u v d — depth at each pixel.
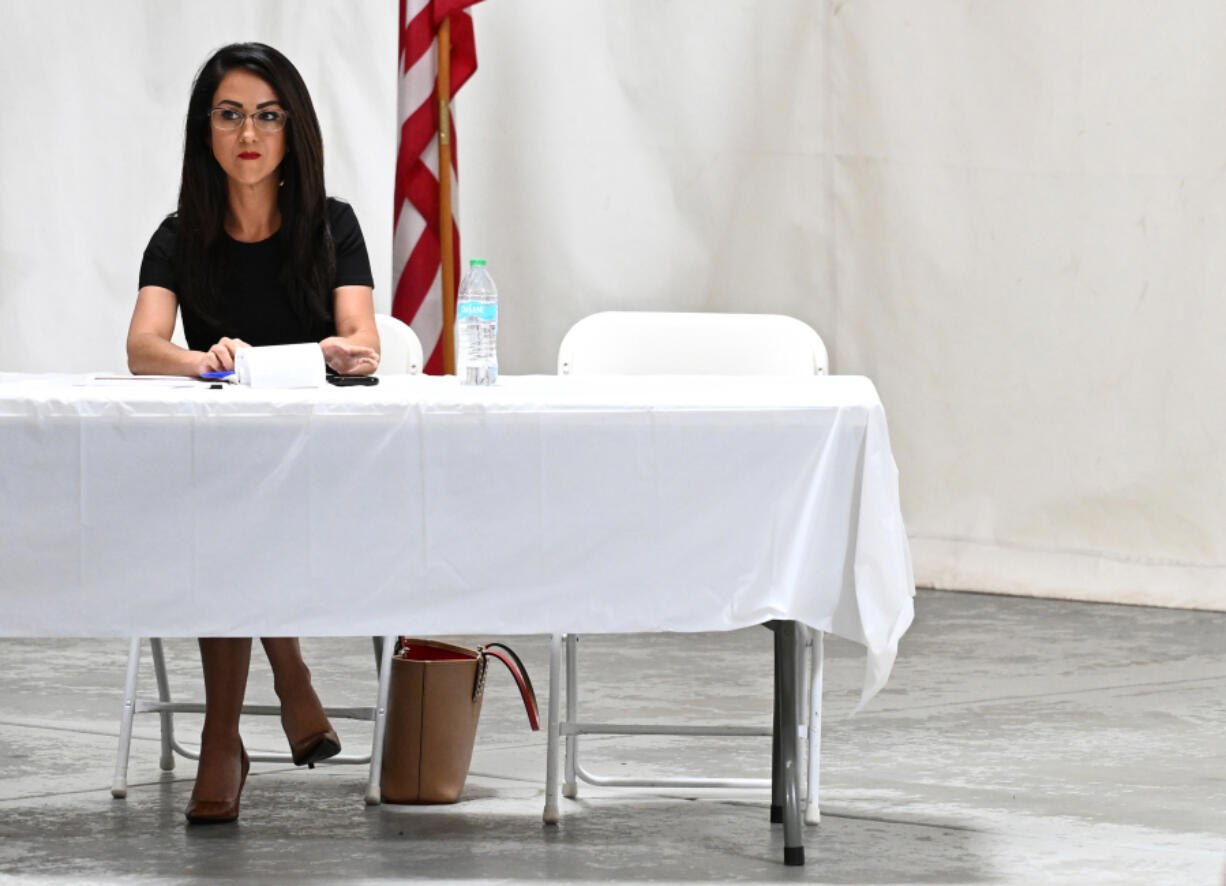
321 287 7.57
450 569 5.97
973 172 12.84
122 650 10.95
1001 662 10.51
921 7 12.84
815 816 6.84
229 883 6.01
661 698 9.54
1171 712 9.11
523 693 7.31
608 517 5.96
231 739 7.01
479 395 6.05
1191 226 12.26
